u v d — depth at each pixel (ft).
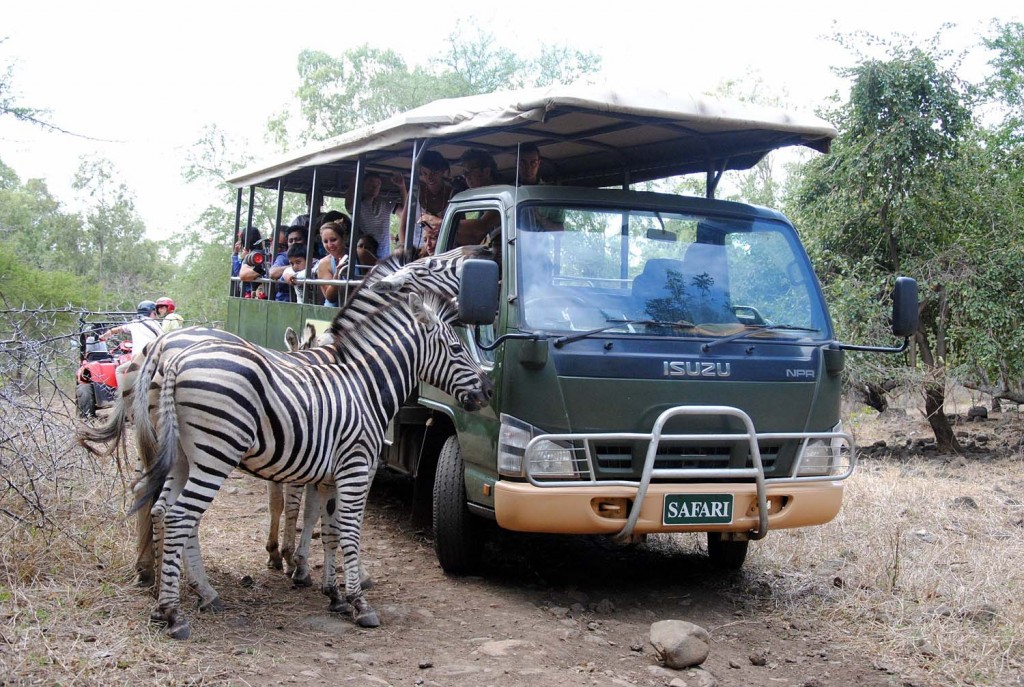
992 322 35.65
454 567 19.27
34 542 16.67
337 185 32.71
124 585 15.99
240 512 24.35
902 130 35.58
